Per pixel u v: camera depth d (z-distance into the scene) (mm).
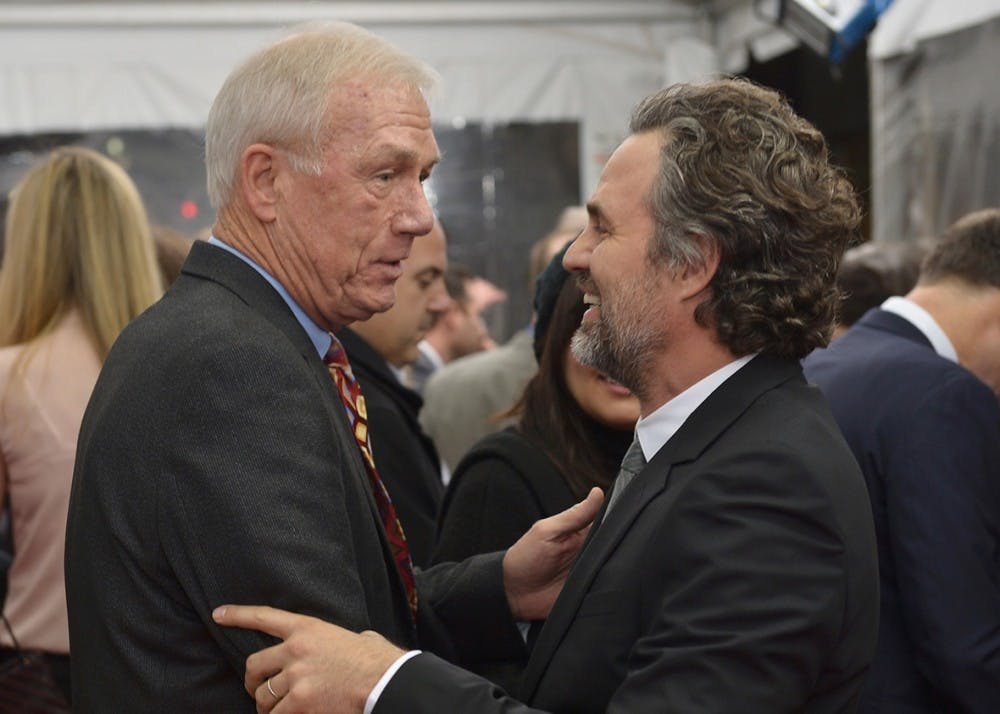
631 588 1281
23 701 1942
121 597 1326
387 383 2404
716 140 1300
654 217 1319
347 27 1465
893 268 2766
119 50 5598
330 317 1485
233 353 1305
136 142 5613
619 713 1186
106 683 1348
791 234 1298
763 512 1208
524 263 5914
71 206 2078
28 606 2025
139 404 1309
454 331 4586
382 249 1430
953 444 1885
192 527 1279
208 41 5652
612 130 5914
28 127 5535
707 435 1303
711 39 5906
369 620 1380
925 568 1848
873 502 1942
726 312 1311
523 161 5883
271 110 1400
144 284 2100
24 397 2008
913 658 1927
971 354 2123
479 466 1931
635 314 1339
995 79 3355
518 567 1667
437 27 5820
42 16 5488
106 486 1321
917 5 3779
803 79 6324
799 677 1175
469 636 1716
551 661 1341
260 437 1289
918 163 3797
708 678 1158
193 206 5664
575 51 5898
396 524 1575
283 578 1267
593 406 1871
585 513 1630
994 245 2121
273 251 1443
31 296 2074
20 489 2021
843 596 1202
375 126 1399
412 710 1238
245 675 1307
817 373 2100
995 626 1827
